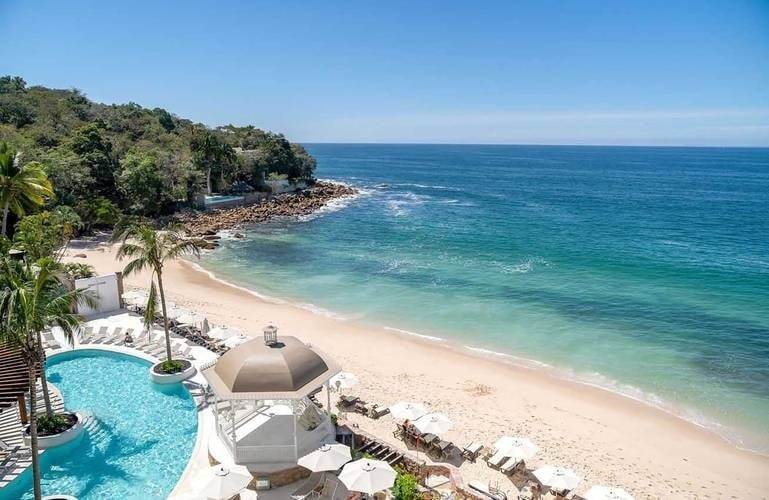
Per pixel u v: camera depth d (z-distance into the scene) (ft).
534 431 73.20
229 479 48.39
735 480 63.87
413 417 65.10
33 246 101.50
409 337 108.37
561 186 456.45
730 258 177.78
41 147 213.87
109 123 319.68
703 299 132.46
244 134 421.59
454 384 87.10
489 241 206.18
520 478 62.13
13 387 59.21
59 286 60.44
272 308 126.31
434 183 481.46
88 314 105.81
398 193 384.88
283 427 61.36
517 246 196.65
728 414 79.36
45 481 56.24
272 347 59.00
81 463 59.67
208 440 61.52
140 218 206.59
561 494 59.21
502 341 106.63
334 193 354.13
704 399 83.71
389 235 218.38
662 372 92.84
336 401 79.20
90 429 66.59
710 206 318.65
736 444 71.92
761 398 84.07
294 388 54.75
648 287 142.72
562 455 67.67
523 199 353.92
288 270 162.61
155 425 68.08
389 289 142.41
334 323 116.26
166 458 60.95
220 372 57.41
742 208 309.83
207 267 165.48
